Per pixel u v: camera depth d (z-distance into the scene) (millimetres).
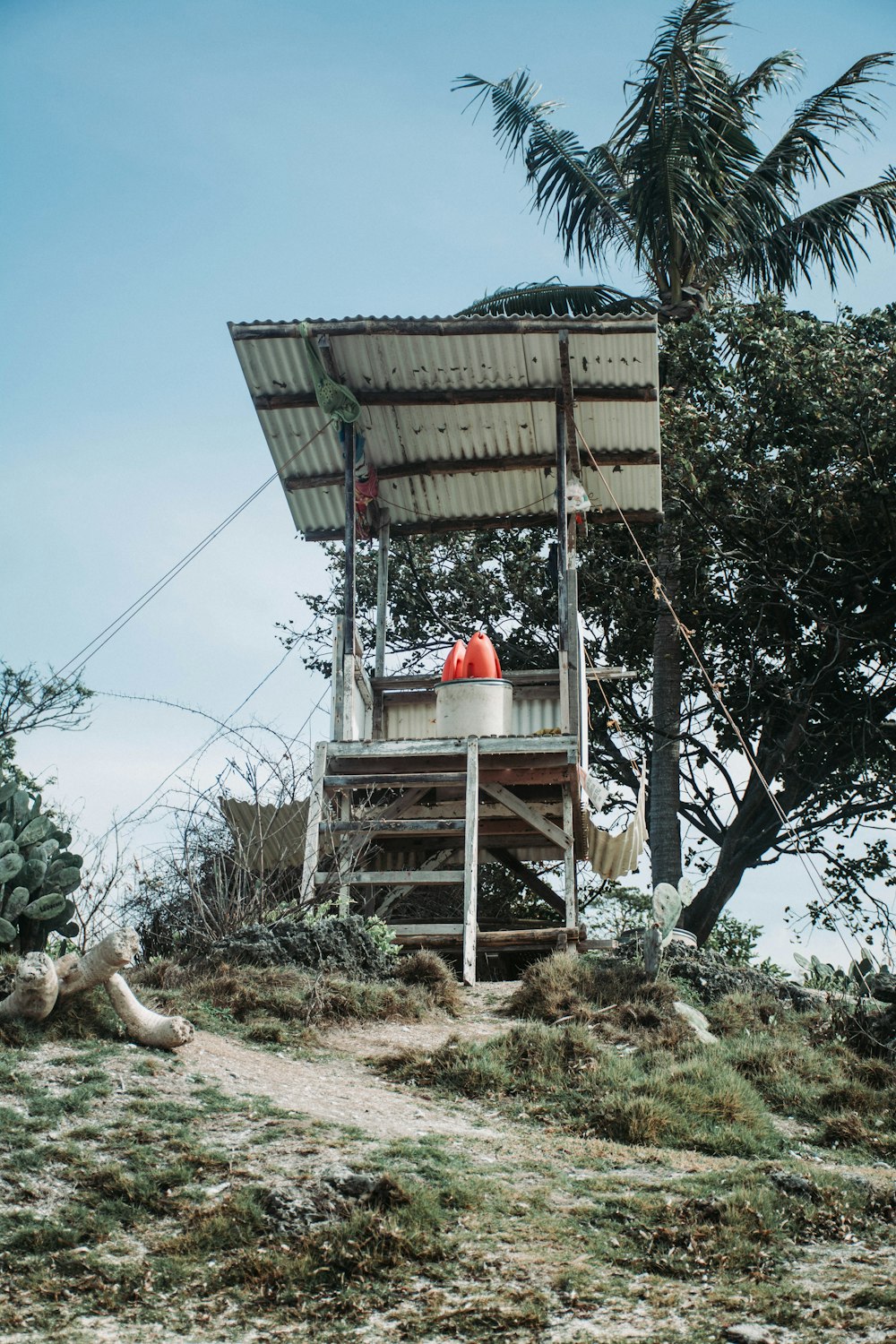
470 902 13594
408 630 26406
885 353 22875
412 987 11805
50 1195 6996
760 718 24234
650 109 24406
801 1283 6543
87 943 12281
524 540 25734
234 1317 6152
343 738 14984
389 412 16688
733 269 26047
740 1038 11234
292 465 17188
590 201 26016
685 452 22109
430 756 14891
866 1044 11367
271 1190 7051
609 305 25922
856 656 23672
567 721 15016
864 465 22094
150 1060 8719
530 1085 9484
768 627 23719
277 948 11656
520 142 26250
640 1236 6969
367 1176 7262
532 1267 6574
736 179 25375
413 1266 6570
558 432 15953
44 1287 6289
